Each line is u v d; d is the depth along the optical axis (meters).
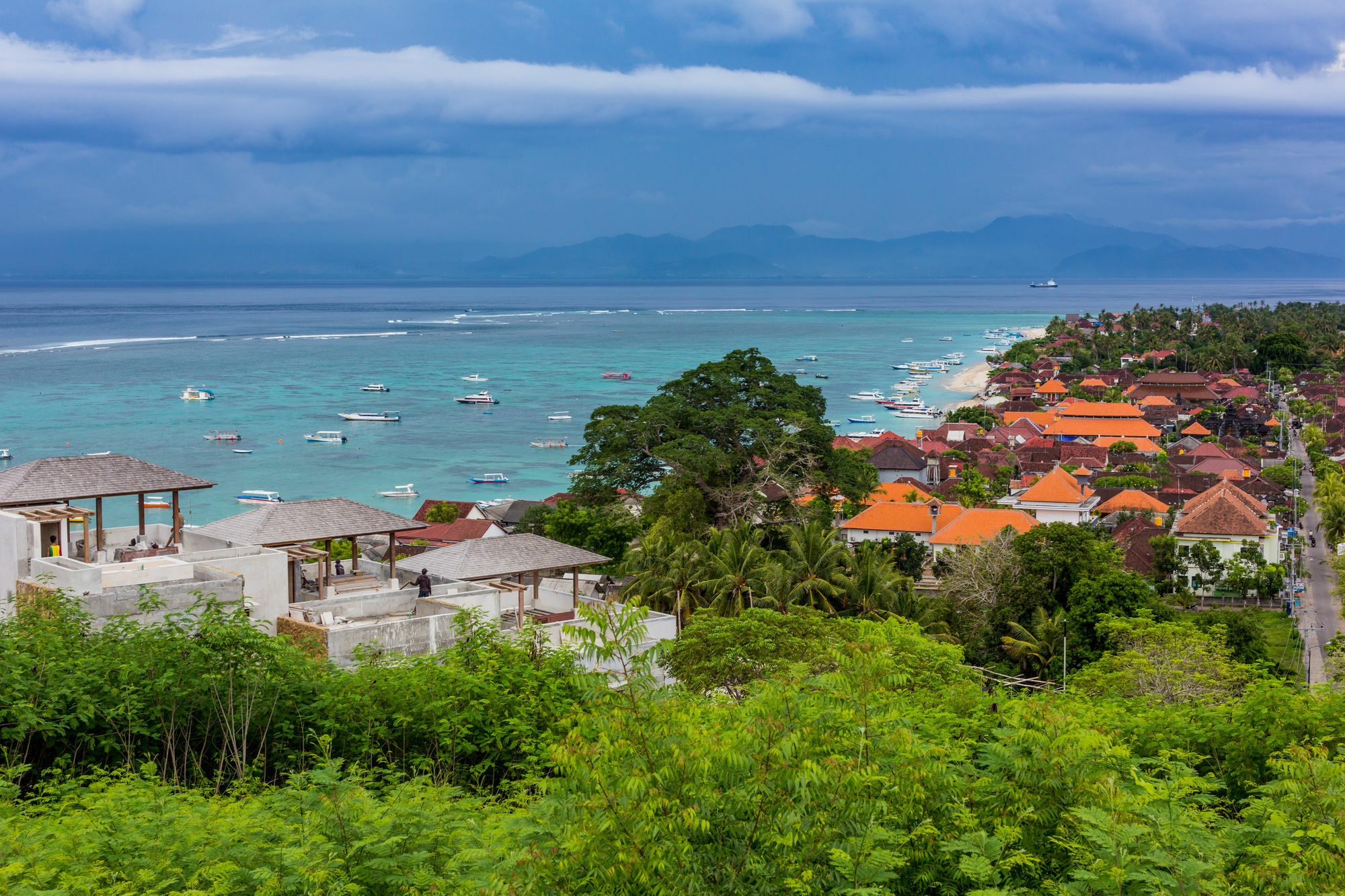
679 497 68.75
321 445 162.38
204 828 16.52
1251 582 83.75
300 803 17.17
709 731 13.59
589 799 12.78
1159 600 56.00
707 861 12.30
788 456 73.00
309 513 41.59
